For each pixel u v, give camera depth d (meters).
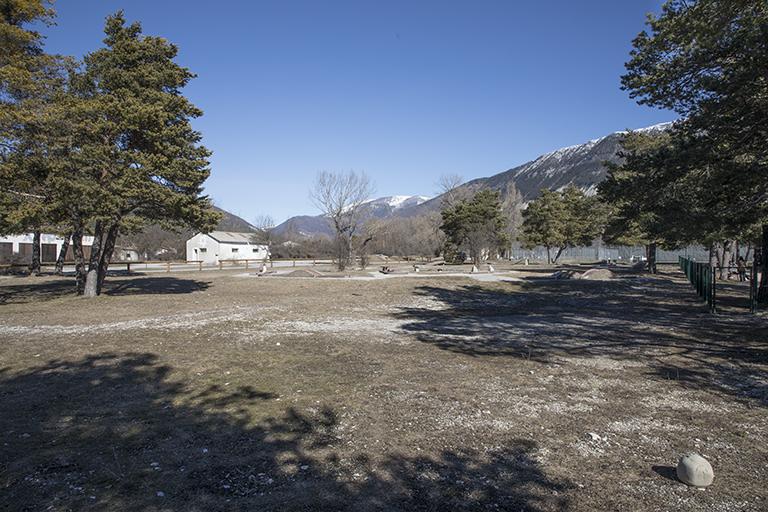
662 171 12.12
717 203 11.77
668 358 8.80
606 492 3.88
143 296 19.70
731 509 3.63
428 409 5.91
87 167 16.75
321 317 14.40
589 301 19.31
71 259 57.38
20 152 15.95
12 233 16.80
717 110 10.50
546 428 5.30
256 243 75.19
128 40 18.17
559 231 53.03
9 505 3.64
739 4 9.41
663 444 4.87
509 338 11.02
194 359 8.56
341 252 38.12
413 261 59.03
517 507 3.65
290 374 7.57
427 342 10.45
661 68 11.95
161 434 5.09
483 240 48.19
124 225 17.53
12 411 5.81
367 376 7.47
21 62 16.70
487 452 4.66
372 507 3.63
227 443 4.86
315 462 4.42
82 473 4.19
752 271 15.30
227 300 18.53
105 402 6.16
